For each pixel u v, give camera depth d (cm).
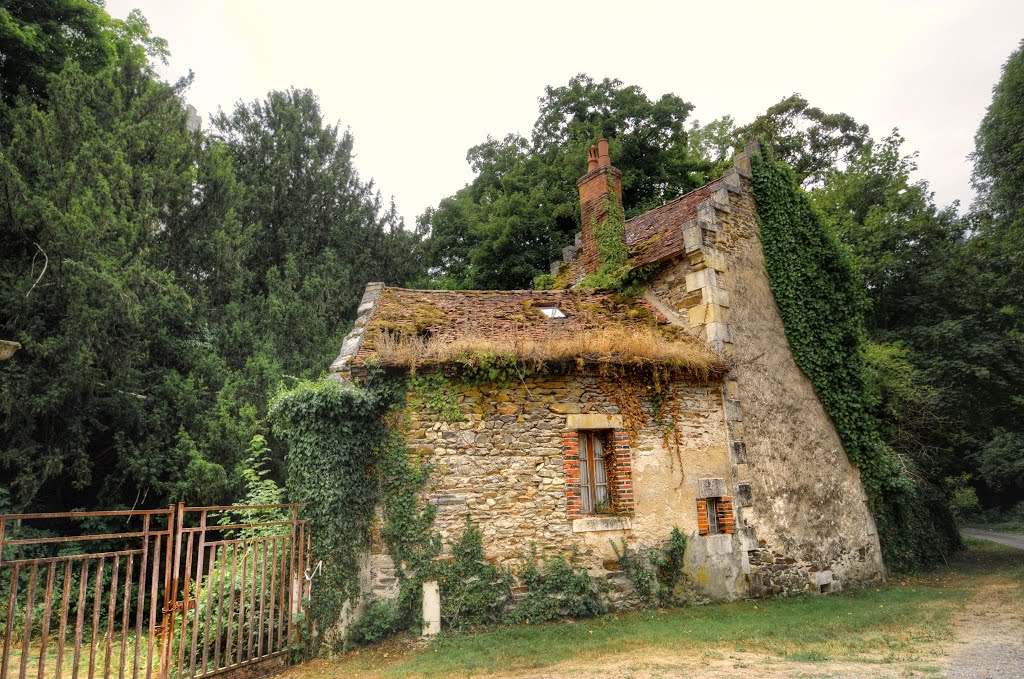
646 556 902
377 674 662
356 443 817
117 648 927
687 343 1045
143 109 1441
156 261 1371
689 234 1103
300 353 1586
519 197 2023
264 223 1909
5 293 1057
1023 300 1831
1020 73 2069
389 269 1998
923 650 661
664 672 603
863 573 1148
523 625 811
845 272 1302
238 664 665
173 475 1207
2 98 1330
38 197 1107
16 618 980
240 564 801
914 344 1778
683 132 2294
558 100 2328
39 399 1024
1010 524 3027
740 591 955
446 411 855
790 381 1148
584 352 919
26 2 1512
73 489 1229
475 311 1088
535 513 860
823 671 588
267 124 2092
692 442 980
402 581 795
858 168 2139
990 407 1762
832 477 1154
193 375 1327
